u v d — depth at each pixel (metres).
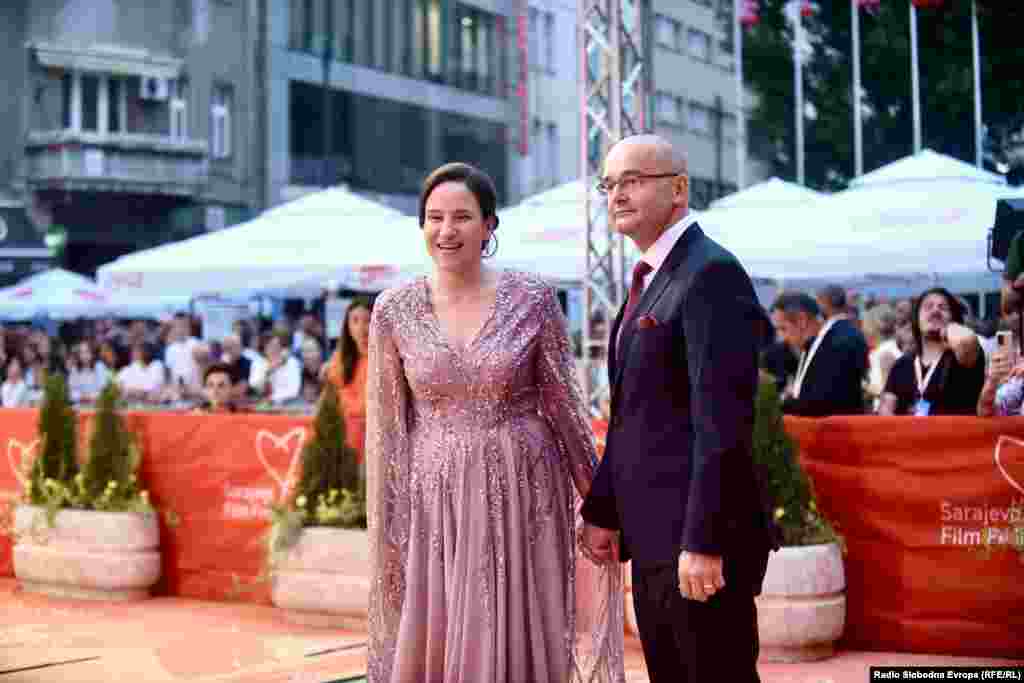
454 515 3.82
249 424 7.19
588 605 4.04
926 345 6.57
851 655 5.79
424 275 4.02
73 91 27.59
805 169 26.56
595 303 8.87
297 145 30.52
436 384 3.84
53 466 7.68
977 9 21.12
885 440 5.84
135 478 7.49
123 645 6.19
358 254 11.02
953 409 6.26
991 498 5.65
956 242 9.77
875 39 24.67
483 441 3.82
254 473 7.17
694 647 3.38
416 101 33.34
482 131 35.47
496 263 9.92
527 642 3.83
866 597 5.88
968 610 5.68
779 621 5.59
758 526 3.35
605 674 3.97
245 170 29.56
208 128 28.95
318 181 30.84
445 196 3.88
